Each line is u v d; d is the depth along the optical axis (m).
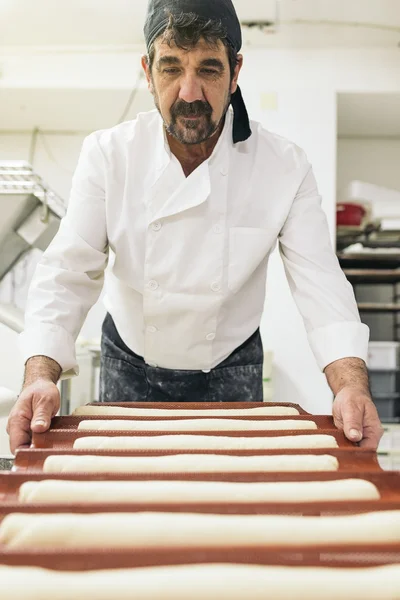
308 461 0.67
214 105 1.03
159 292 1.21
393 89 3.23
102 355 1.39
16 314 2.10
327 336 1.06
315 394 3.01
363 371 0.97
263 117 3.20
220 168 1.20
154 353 1.28
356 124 3.72
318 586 0.41
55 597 0.40
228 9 1.03
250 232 1.21
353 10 2.89
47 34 3.12
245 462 0.67
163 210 1.17
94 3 2.82
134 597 0.40
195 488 0.59
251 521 0.52
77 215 1.18
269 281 3.06
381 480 0.63
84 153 1.23
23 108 3.49
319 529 0.51
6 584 0.40
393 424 3.07
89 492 0.58
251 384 1.31
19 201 2.26
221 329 1.28
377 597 0.41
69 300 1.10
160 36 0.98
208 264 1.20
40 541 0.49
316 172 3.18
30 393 0.84
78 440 0.73
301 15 2.95
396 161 3.95
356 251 3.29
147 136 1.22
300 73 3.25
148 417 0.87
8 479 0.61
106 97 3.32
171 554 0.44
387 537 0.51
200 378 1.28
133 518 0.52
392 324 3.93
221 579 0.41
